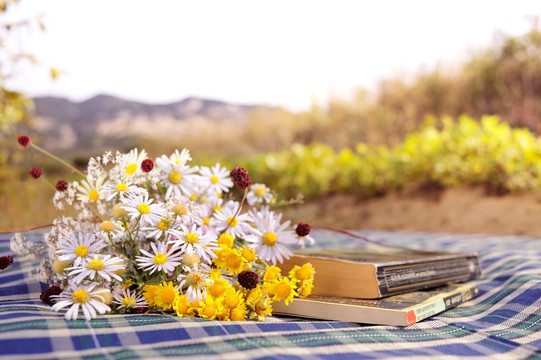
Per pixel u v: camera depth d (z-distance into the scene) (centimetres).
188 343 90
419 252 165
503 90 660
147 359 82
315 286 130
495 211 516
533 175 521
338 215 620
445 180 576
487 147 553
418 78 760
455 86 714
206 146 1048
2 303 119
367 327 111
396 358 90
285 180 689
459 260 156
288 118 966
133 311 114
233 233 125
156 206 114
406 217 567
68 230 118
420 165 607
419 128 741
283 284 116
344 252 157
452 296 133
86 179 135
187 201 124
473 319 126
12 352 80
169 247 116
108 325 95
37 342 83
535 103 629
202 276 110
